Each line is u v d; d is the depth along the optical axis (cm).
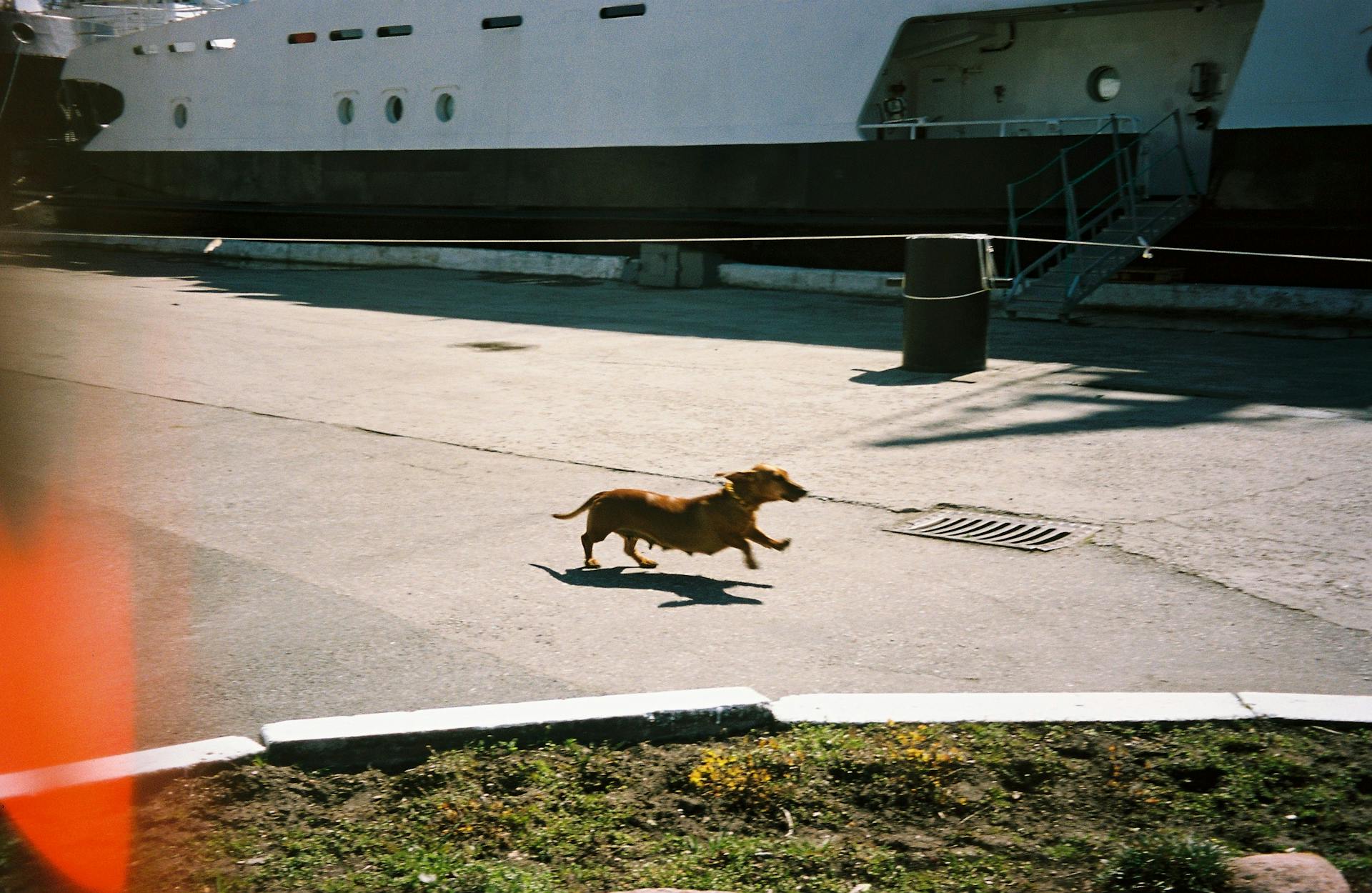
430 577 627
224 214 2919
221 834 350
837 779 383
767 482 585
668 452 918
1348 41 1533
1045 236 1844
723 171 2127
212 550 684
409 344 1500
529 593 598
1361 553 648
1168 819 361
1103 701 430
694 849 347
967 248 1212
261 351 1450
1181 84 1822
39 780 368
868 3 1919
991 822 361
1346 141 1551
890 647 521
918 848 347
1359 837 349
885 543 685
